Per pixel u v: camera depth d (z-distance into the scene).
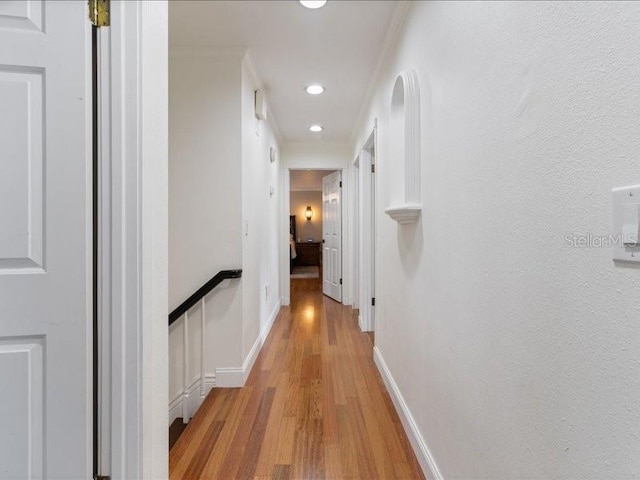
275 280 4.37
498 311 0.94
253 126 2.89
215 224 2.44
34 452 0.95
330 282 5.62
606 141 0.59
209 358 2.44
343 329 3.82
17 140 0.94
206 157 2.44
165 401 1.18
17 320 0.94
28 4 0.95
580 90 0.65
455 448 1.22
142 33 1.01
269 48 2.42
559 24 0.70
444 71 1.32
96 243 0.99
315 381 2.52
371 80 2.91
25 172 0.94
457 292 1.20
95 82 0.99
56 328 0.96
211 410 2.12
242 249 2.47
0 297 0.93
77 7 0.97
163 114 1.17
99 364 0.99
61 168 0.96
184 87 2.43
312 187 9.89
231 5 1.96
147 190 1.03
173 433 2.14
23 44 0.94
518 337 0.85
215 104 2.44
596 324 0.62
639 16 0.53
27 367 0.95
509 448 0.88
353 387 2.42
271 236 4.03
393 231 2.22
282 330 3.79
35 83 0.95
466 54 1.12
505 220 0.90
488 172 0.99
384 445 1.77
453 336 1.24
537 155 0.77
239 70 2.43
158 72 1.13
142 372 1.01
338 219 5.21
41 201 0.95
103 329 0.99
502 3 0.91
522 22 0.82
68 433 0.96
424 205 1.57
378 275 2.80
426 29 1.53
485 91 1.00
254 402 2.21
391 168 2.09
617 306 0.57
